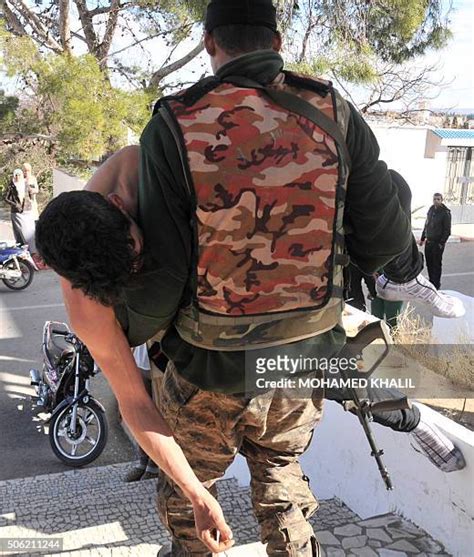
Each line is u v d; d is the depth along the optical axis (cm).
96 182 143
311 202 135
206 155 131
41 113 1358
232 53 139
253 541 320
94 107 1054
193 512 160
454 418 423
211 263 134
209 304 137
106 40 1280
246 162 132
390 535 286
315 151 135
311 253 137
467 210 1852
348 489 341
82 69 1085
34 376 550
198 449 157
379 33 830
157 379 163
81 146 1080
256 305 137
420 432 259
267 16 139
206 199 131
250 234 133
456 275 1216
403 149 1742
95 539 315
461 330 523
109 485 404
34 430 556
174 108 134
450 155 1828
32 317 883
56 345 524
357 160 144
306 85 140
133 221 136
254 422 151
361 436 328
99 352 143
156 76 1255
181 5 767
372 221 149
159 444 144
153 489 376
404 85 1096
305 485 168
